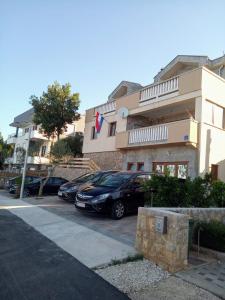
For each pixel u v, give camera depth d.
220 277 5.50
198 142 15.35
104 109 24.00
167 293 4.79
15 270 5.57
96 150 24.28
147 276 5.49
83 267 5.88
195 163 15.34
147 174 12.66
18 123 44.72
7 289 4.72
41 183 19.56
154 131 17.62
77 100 29.56
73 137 32.19
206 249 6.94
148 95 19.39
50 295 4.58
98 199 10.84
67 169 24.25
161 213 6.22
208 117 15.97
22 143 42.34
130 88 24.83
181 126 15.66
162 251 6.02
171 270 5.70
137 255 6.52
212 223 7.44
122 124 21.41
